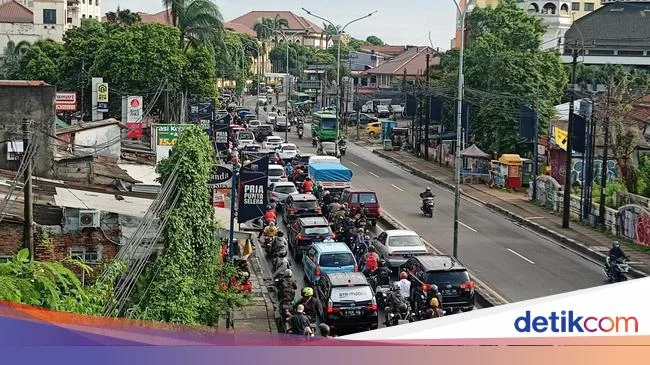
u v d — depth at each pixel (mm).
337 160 52250
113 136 40281
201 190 20344
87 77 71188
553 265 33562
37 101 30266
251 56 169125
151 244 19266
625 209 38781
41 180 25531
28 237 16984
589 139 42625
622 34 117625
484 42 64750
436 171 63281
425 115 72562
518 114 57469
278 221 41969
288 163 59781
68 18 142375
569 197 41062
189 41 75938
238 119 90562
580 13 159625
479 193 53094
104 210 21875
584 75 101688
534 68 61062
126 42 67750
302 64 178625
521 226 42781
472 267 32781
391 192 53344
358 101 96562
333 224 37781
